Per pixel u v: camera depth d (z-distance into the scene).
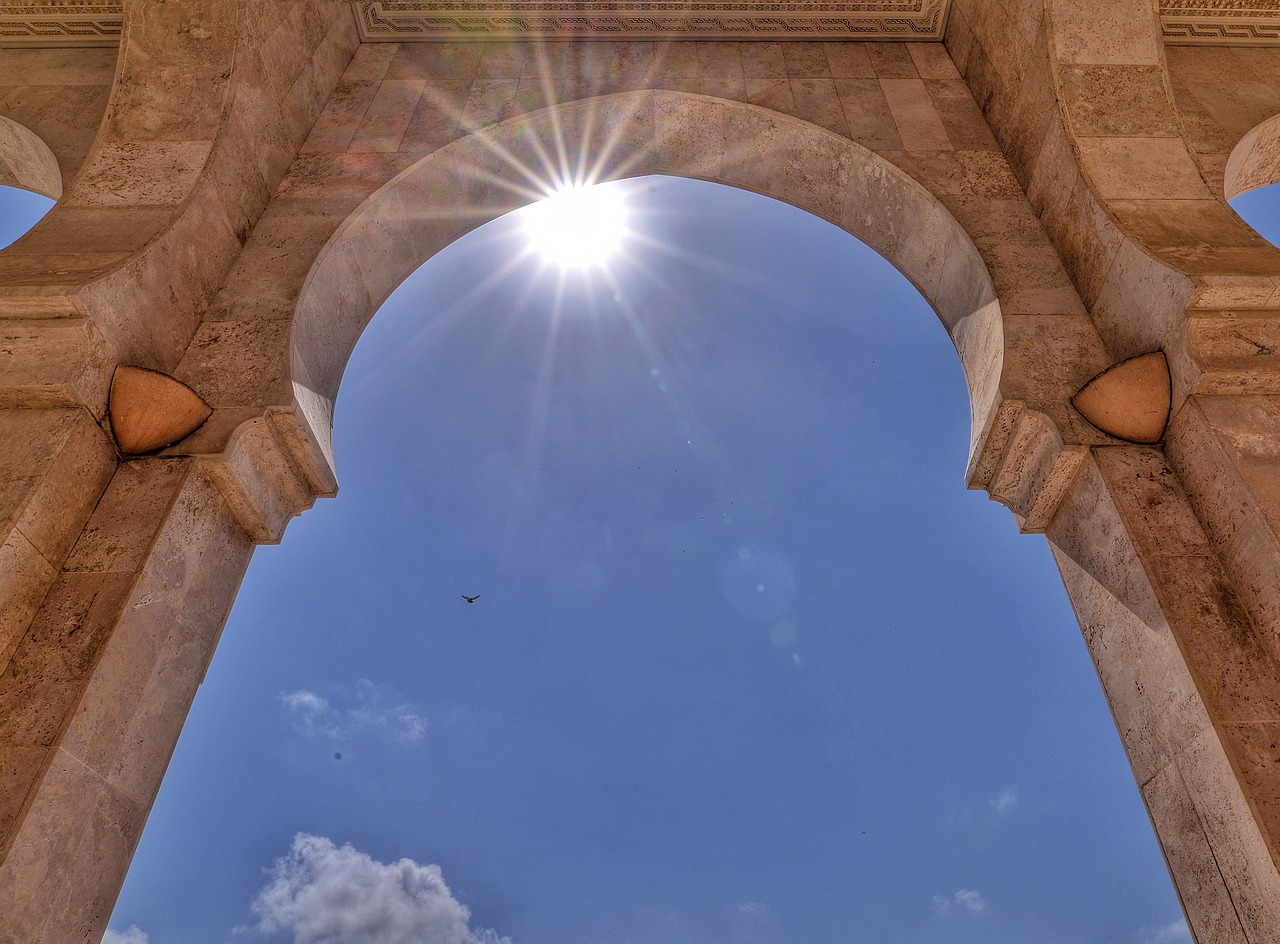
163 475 5.99
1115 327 6.79
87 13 9.62
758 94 9.38
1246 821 4.65
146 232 6.84
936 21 10.05
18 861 4.34
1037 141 7.98
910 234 8.67
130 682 5.27
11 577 5.11
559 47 10.14
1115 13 8.02
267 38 8.40
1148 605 5.54
